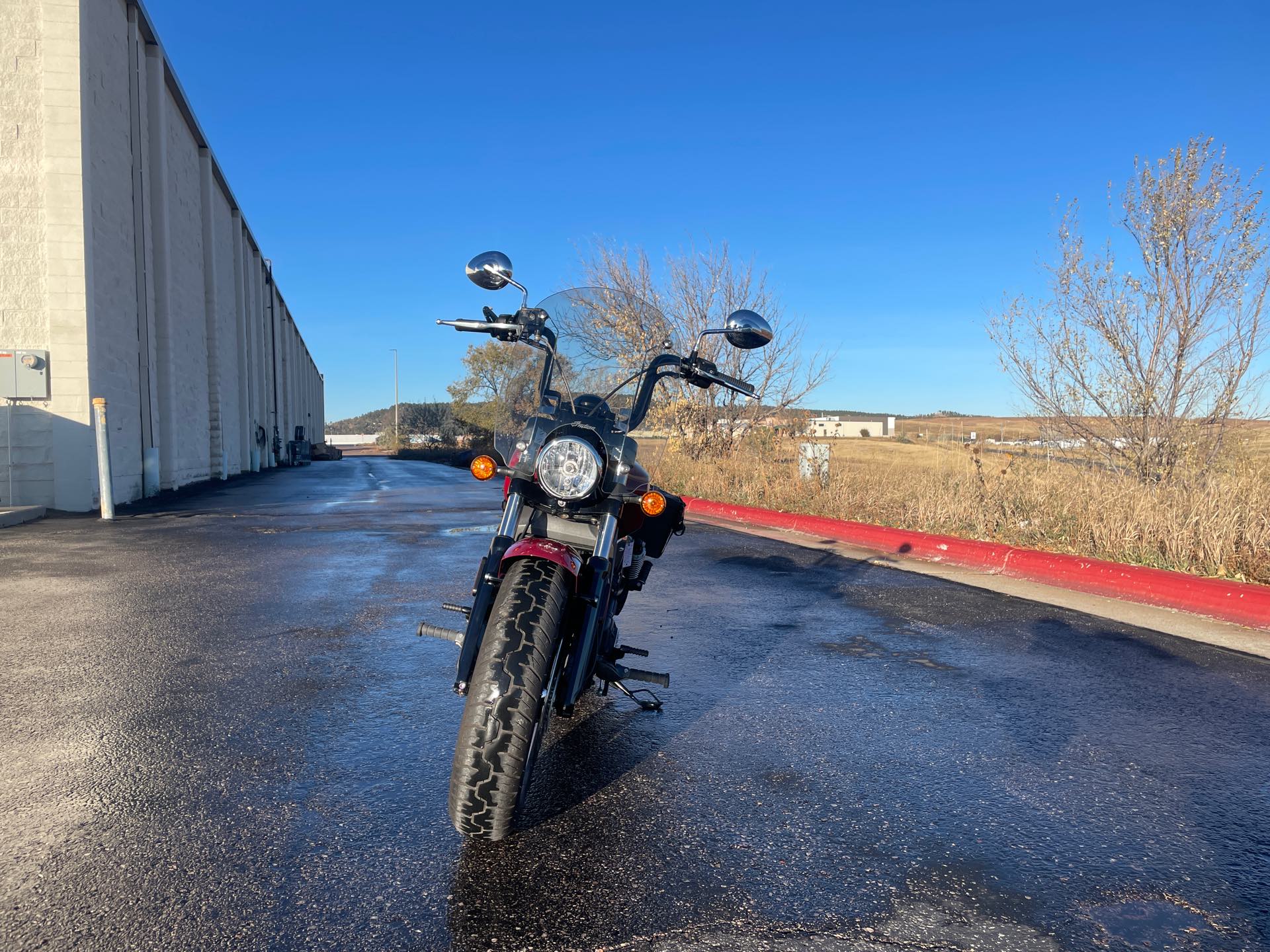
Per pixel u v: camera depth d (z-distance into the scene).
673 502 4.31
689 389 18.14
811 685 4.81
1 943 2.29
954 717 4.29
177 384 22.48
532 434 3.61
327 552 9.61
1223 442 10.62
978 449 12.41
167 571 8.28
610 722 4.17
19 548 9.84
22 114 14.70
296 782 3.39
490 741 2.71
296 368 62.28
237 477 29.86
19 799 3.21
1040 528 9.72
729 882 2.67
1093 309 11.16
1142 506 8.70
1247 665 5.29
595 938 2.35
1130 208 11.09
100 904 2.50
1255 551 7.55
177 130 23.52
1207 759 3.79
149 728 3.97
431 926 2.40
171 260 21.91
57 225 14.72
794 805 3.26
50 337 14.68
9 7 14.65
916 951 2.33
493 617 2.95
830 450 15.17
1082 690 4.77
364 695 4.49
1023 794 3.39
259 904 2.50
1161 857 2.90
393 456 75.12
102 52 16.50
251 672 4.88
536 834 2.98
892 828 3.08
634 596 7.28
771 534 11.66
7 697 4.40
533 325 3.98
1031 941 2.38
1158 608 6.93
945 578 8.28
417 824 3.04
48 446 14.60
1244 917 2.54
